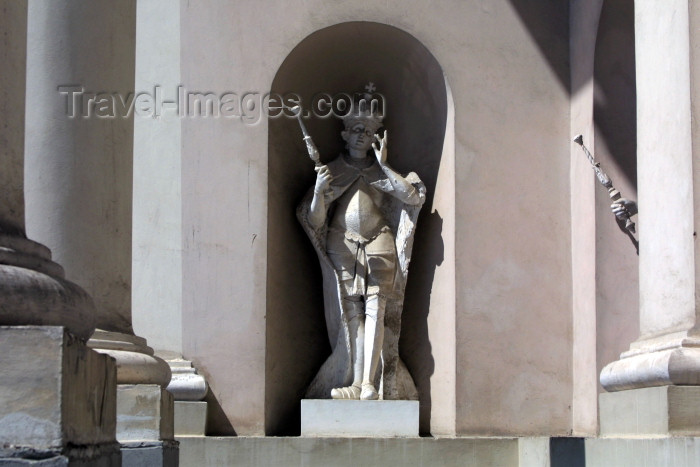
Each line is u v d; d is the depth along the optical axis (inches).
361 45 716.7
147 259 676.1
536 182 703.7
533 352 687.7
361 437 634.8
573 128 709.3
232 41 692.7
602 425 563.8
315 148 678.5
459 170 693.3
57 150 467.8
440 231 700.0
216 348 664.4
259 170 681.6
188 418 644.7
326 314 693.9
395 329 692.1
